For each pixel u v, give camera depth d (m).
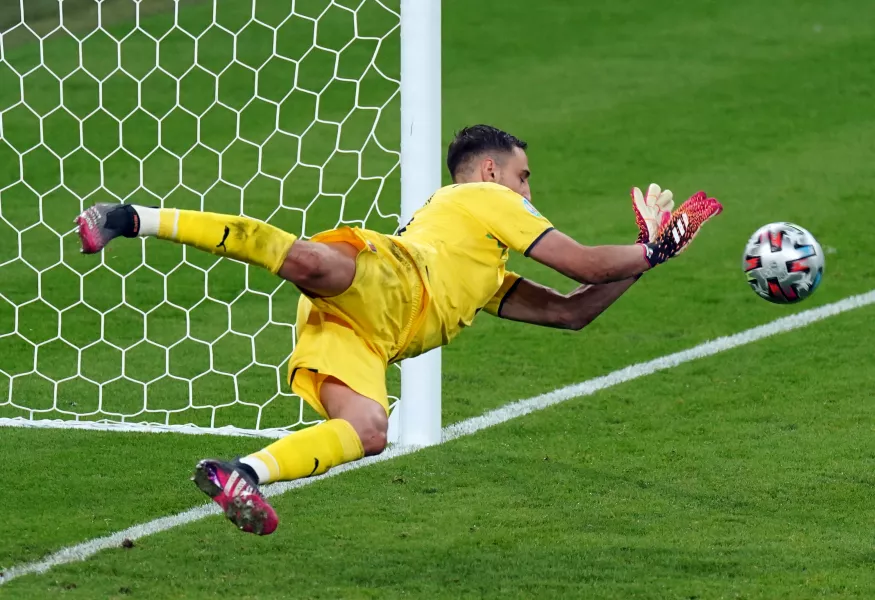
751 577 14.09
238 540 15.29
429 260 13.77
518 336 24.27
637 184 33.62
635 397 20.95
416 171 18.48
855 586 13.80
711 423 19.66
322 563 14.57
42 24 43.09
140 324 24.69
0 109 37.34
